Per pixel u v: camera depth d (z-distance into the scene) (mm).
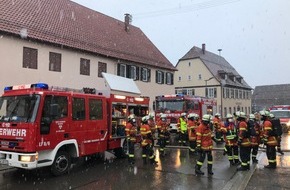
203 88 50344
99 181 8695
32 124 8305
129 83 14766
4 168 10031
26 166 8219
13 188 7898
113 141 11773
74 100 9836
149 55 30375
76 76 20828
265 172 9719
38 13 21000
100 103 11086
